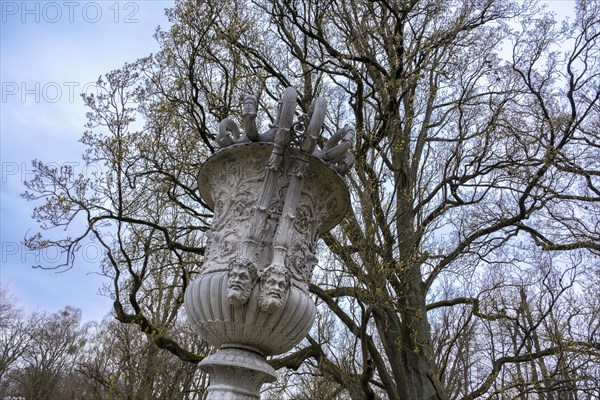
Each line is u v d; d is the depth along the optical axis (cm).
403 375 961
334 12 1098
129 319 911
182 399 1700
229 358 378
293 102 412
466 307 1073
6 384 3161
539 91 1127
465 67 1107
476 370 1473
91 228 891
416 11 1155
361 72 1030
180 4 947
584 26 1169
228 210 432
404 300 945
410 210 912
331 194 458
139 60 955
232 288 368
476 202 1081
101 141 898
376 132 913
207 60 993
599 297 1102
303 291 409
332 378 899
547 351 943
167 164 991
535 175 1020
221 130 451
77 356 3091
